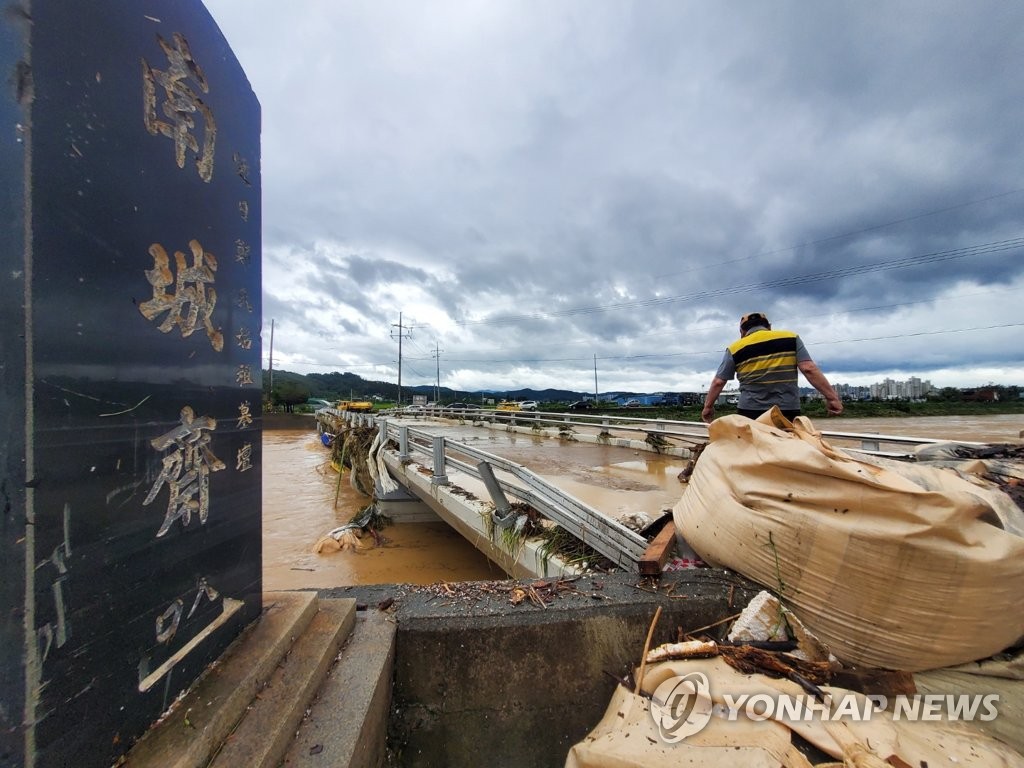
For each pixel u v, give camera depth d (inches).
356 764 50.5
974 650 71.5
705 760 52.6
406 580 255.1
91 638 37.6
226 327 60.9
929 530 69.0
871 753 52.7
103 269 40.1
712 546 94.0
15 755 31.2
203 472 54.5
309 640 67.4
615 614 81.4
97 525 38.6
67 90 37.0
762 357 139.0
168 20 50.2
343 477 601.0
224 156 61.6
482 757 74.8
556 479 247.6
